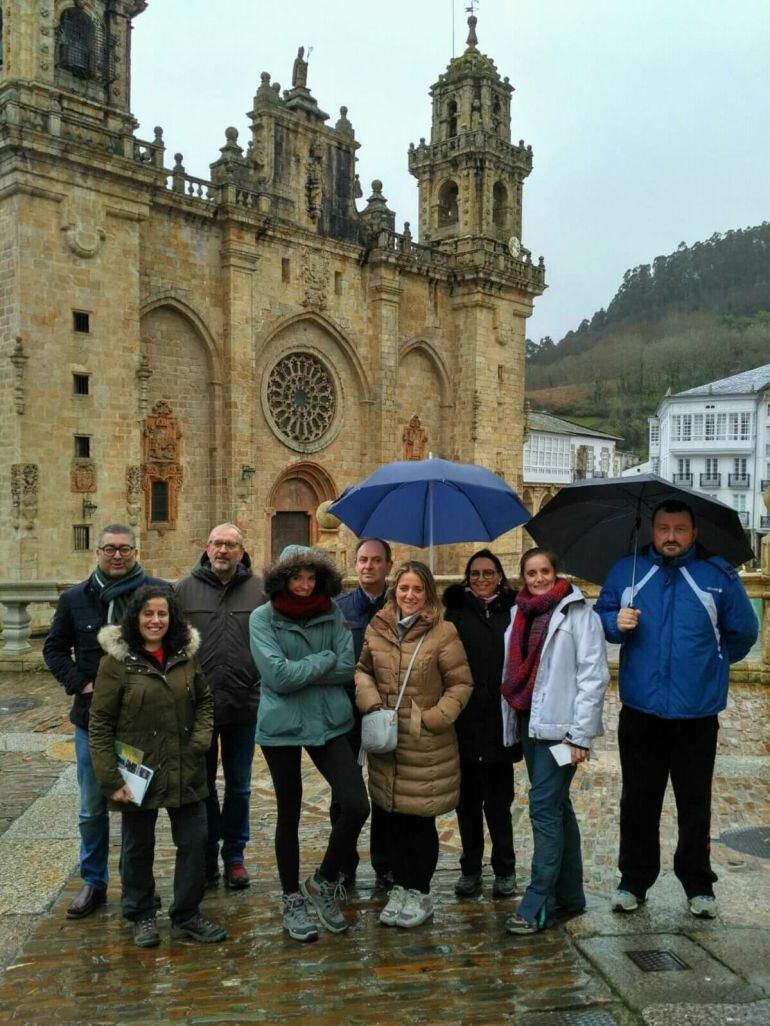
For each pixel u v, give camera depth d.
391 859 7.77
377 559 8.21
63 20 33.47
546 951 6.53
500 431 53.78
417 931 7.02
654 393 145.88
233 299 40.06
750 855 8.80
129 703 6.85
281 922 7.30
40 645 22.12
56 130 31.98
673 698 6.84
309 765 12.27
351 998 5.79
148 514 38.44
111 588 7.79
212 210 39.41
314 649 7.16
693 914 6.99
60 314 32.84
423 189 55.75
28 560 31.97
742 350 145.12
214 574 8.49
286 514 45.28
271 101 41.97
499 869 7.89
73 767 12.16
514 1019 5.40
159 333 38.69
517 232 55.31
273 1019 5.48
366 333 47.41
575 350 193.00
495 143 53.00
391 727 7.03
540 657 7.02
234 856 8.20
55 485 32.81
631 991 5.64
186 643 7.18
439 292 51.53
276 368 43.66
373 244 47.12
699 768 6.94
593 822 10.01
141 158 35.88
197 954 6.65
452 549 51.78
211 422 40.56
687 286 188.12
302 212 43.84
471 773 7.86
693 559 7.03
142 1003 5.79
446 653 7.24
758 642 18.88
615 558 7.83
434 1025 5.34
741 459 77.19
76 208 32.97
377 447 47.62
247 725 8.20
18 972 6.39
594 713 6.84
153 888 7.09
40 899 7.94
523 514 9.02
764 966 6.01
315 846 9.30
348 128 46.16
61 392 32.94
